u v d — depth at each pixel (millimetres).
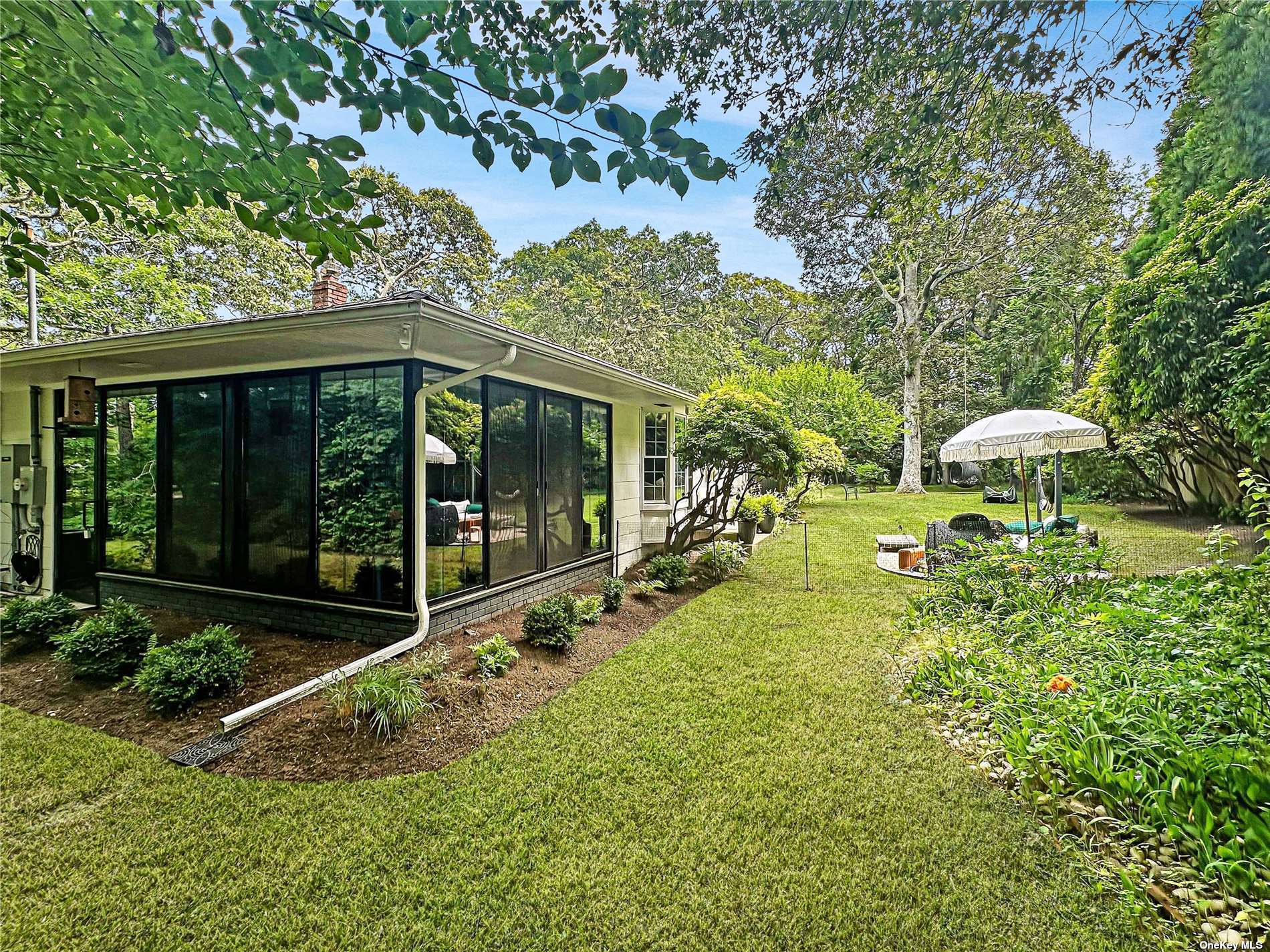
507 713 3643
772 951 1900
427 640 4668
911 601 5328
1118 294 7809
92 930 1980
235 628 5141
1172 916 1968
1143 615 3664
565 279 24672
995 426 6863
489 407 5512
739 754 3152
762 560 9086
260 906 2088
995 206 15508
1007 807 2643
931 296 20625
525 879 2221
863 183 5234
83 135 1926
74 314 10797
